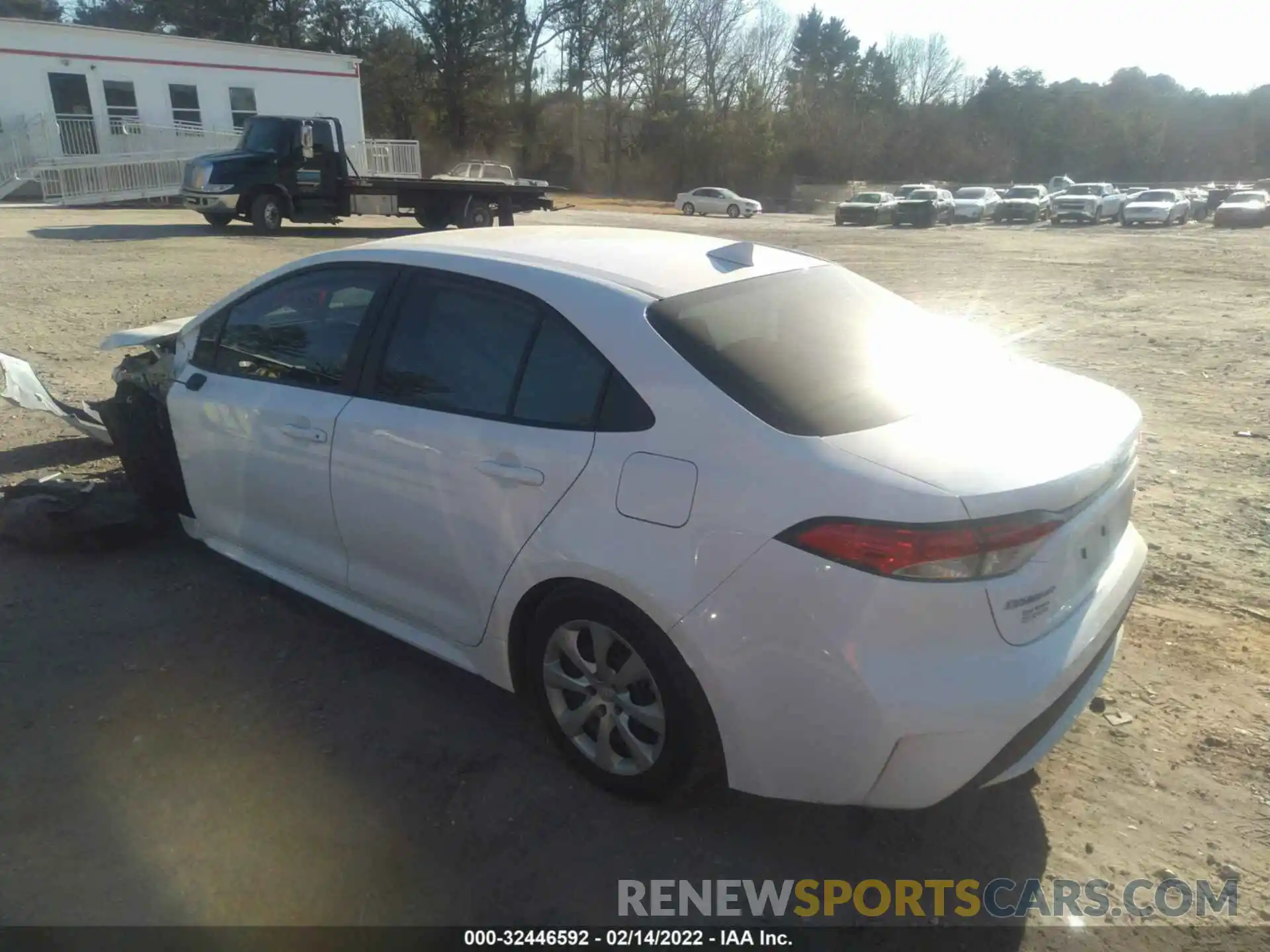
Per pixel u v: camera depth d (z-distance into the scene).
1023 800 3.02
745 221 41.09
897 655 2.36
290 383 3.72
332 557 3.68
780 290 3.28
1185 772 3.14
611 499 2.72
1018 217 40.34
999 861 2.77
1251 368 9.05
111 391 7.35
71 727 3.27
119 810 2.88
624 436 2.74
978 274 17.48
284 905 2.55
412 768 3.11
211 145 27.80
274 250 17.11
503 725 3.35
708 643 2.56
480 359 3.15
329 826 2.84
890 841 2.85
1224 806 2.98
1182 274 17.67
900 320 3.42
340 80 30.23
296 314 3.78
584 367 2.90
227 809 2.90
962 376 3.10
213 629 3.96
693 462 2.60
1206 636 4.00
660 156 63.09
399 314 3.42
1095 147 87.50
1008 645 2.43
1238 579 4.53
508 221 24.23
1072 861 2.77
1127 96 101.69
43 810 2.87
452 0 52.25
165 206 27.16
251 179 19.88
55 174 24.73
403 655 3.79
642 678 2.79
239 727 3.30
